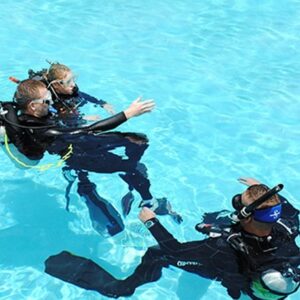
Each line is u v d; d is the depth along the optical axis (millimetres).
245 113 5953
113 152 4566
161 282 4016
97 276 3865
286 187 4984
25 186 4848
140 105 4422
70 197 4734
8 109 4195
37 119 4230
